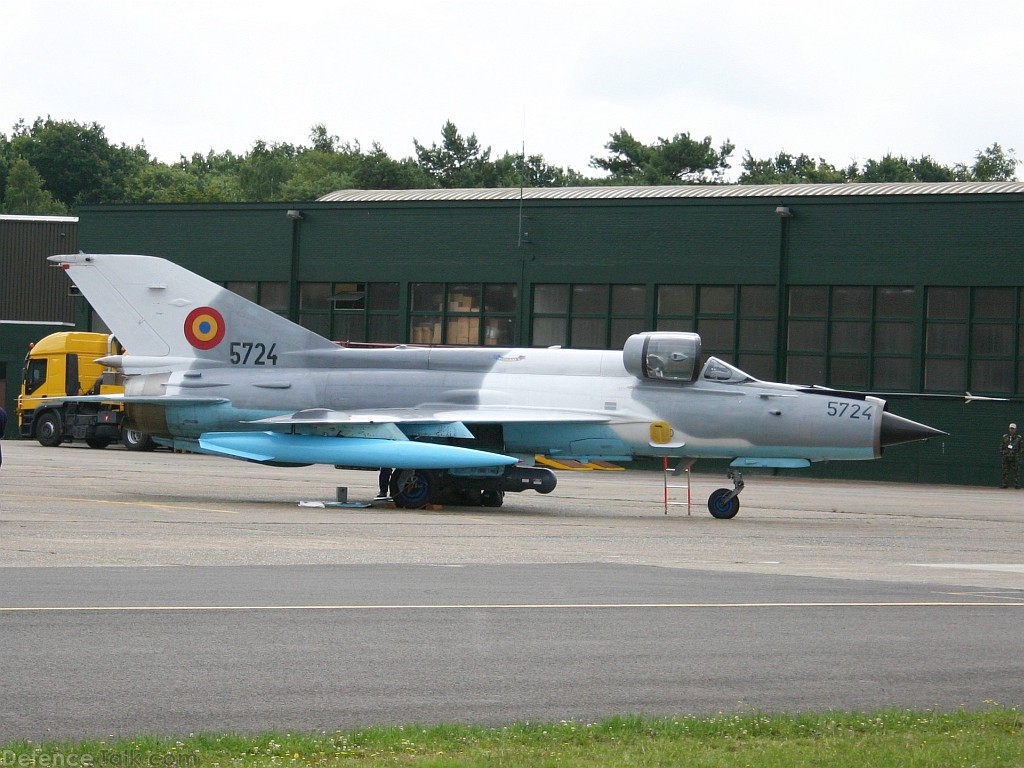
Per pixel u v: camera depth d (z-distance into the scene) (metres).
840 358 58.09
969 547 27.70
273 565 20.95
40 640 14.13
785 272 58.72
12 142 198.38
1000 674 13.88
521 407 34.38
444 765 9.76
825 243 58.09
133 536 24.72
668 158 143.00
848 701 12.59
